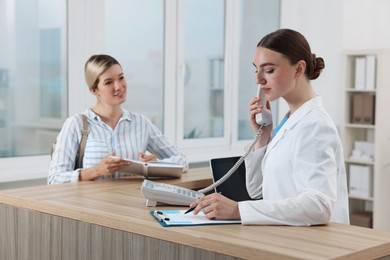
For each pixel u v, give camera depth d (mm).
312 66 2295
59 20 4676
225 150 6039
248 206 2205
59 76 4695
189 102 5742
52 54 4648
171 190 2611
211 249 1993
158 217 2275
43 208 2641
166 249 2148
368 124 6027
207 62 5875
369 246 1915
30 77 4539
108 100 3445
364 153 6109
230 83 6074
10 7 4406
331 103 6289
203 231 2098
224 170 2963
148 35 5316
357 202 6383
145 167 3309
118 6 5074
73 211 2502
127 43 5160
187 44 5680
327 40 6250
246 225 2180
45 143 4664
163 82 5469
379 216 5996
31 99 4555
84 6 4746
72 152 3436
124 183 3234
